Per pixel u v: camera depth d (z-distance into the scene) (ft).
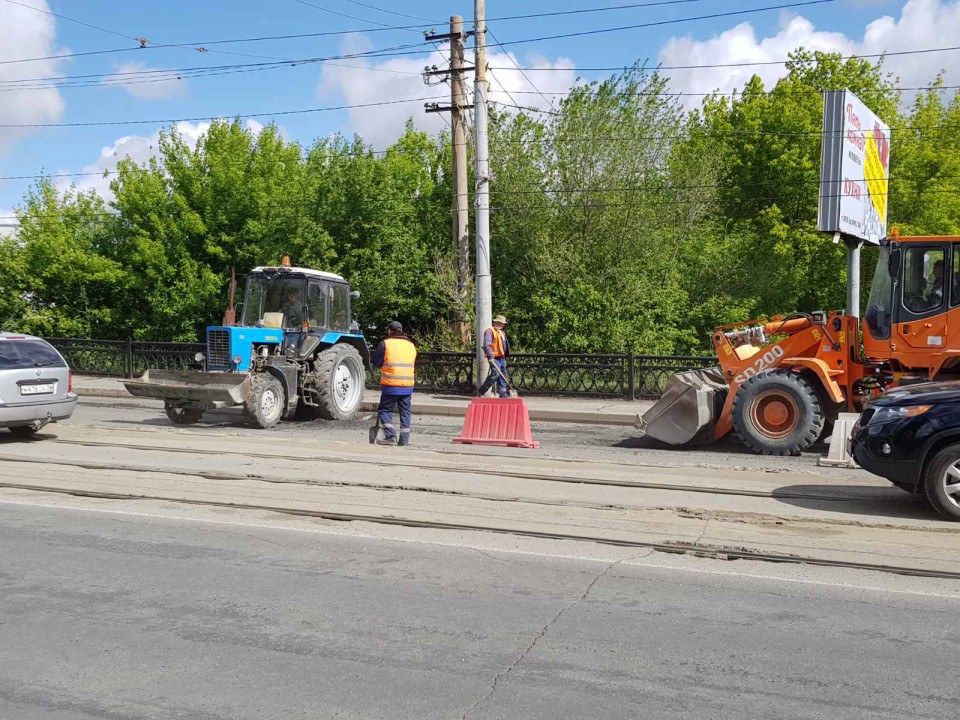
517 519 23.34
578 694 12.52
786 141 99.45
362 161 79.87
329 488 27.32
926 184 98.32
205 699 12.38
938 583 17.95
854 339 36.58
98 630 15.11
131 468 30.60
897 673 13.33
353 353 48.78
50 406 37.58
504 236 77.15
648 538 21.40
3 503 25.16
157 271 86.17
